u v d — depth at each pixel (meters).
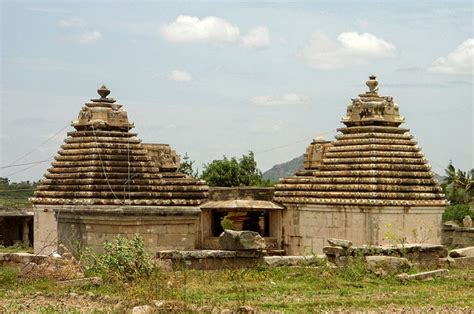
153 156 52.31
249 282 31.11
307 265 33.88
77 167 49.03
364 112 49.59
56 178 49.47
